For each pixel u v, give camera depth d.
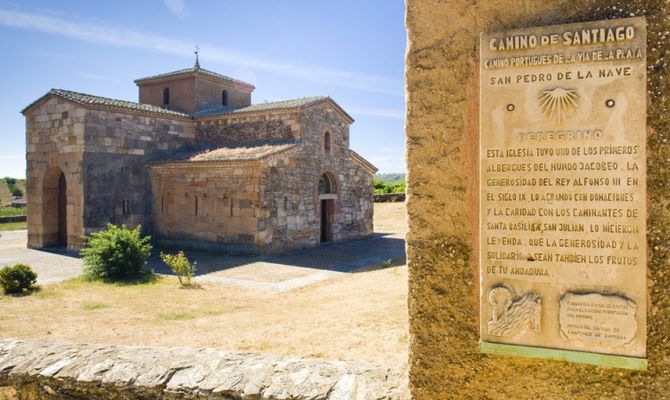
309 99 22.36
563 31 2.37
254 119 21.86
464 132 2.59
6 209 40.78
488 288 2.50
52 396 3.20
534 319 2.41
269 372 3.02
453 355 2.62
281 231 19.19
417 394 2.69
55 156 19.98
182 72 25.41
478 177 2.56
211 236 19.38
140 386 3.02
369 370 3.04
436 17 2.65
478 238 2.56
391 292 11.87
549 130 2.39
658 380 2.25
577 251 2.34
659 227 2.26
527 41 2.42
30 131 20.92
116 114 20.17
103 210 19.62
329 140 22.25
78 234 19.11
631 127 2.26
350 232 23.59
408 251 2.72
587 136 2.32
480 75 2.51
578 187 2.34
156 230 21.05
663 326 2.25
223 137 22.95
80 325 9.21
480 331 2.53
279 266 16.19
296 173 20.06
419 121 2.69
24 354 3.45
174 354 3.36
